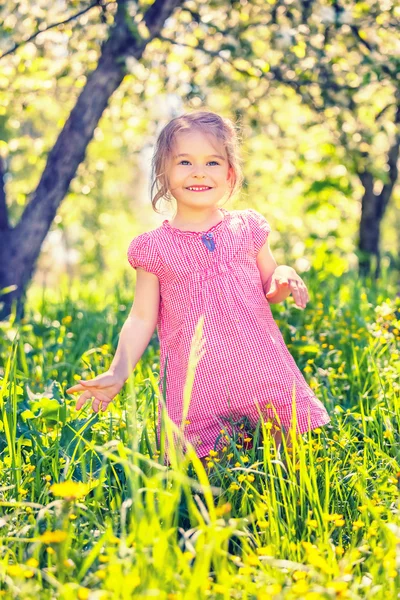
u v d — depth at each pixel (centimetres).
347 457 243
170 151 270
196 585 154
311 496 209
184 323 259
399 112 607
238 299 259
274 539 197
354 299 473
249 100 626
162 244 264
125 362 255
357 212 911
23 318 504
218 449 250
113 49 514
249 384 252
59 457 252
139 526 167
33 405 265
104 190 1297
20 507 215
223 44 516
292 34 507
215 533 162
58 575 175
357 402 319
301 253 720
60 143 527
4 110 643
